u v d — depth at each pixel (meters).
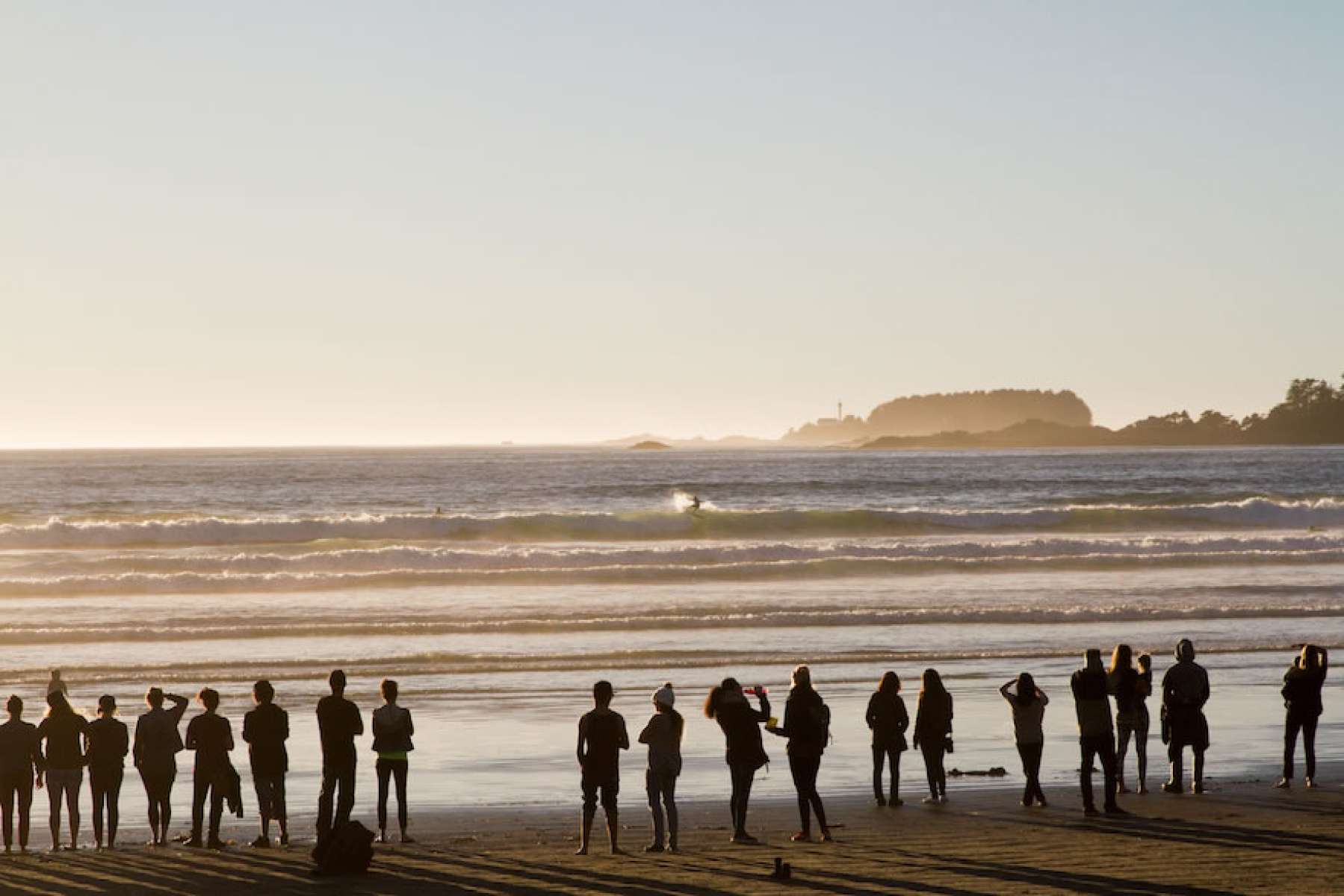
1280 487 141.12
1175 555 56.97
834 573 53.53
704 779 22.31
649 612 41.78
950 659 34.25
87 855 16.81
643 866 15.84
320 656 34.41
